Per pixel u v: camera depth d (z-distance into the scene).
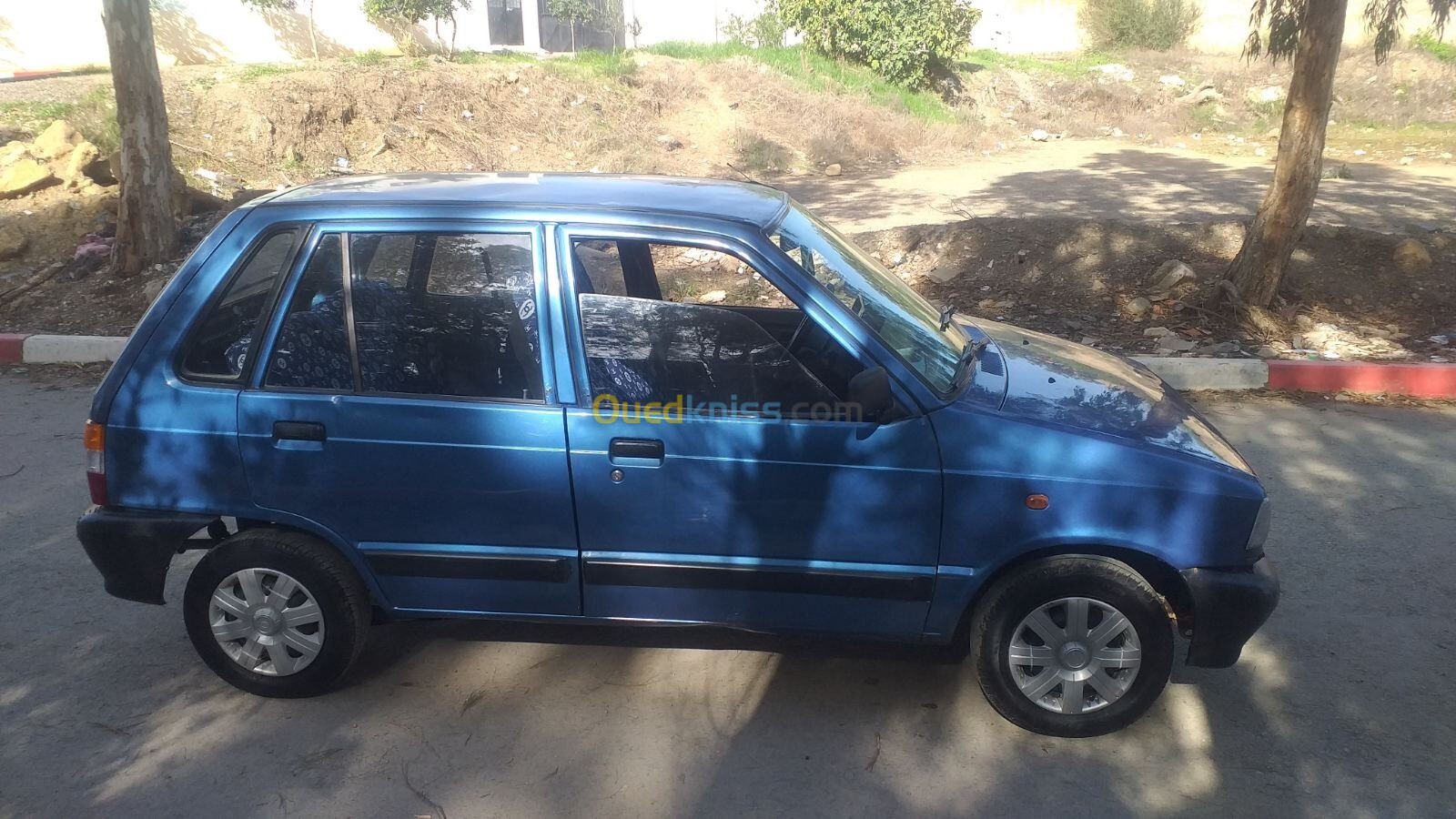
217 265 3.70
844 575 3.54
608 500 3.56
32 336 8.29
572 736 3.67
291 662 3.81
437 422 3.58
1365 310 8.73
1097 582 3.46
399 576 3.73
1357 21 22.34
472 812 3.28
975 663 3.65
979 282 9.66
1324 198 12.40
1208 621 3.49
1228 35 23.94
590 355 3.59
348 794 3.37
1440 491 5.71
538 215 3.63
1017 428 3.46
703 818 3.26
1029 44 24.97
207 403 3.65
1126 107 20.45
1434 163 15.22
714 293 4.29
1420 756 3.56
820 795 3.36
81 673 4.07
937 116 18.27
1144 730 3.71
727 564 3.58
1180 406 4.06
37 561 5.00
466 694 3.92
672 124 16.16
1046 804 3.32
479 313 3.63
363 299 3.65
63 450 6.44
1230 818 3.26
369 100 14.32
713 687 3.96
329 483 3.64
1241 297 8.51
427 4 16.36
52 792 3.38
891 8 18.75
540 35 19.77
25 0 15.75
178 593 4.70
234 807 3.31
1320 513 5.46
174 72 14.45
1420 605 4.56
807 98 17.20
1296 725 3.74
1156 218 11.32
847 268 4.09
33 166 10.70
